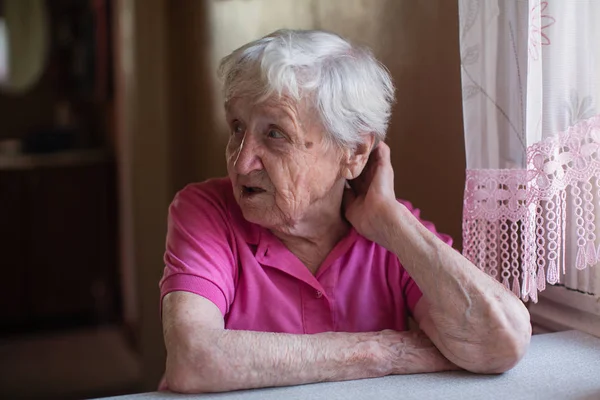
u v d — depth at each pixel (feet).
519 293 4.11
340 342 3.69
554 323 4.75
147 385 11.37
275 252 4.28
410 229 4.06
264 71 3.78
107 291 15.01
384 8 6.16
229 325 4.20
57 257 14.65
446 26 5.51
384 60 6.20
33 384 11.48
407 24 5.91
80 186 14.62
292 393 3.49
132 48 11.00
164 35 10.96
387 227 4.12
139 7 10.80
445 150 5.65
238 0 8.71
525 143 4.00
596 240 4.04
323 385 3.60
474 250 4.24
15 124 16.51
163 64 11.02
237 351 3.50
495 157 4.19
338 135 3.97
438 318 3.80
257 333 3.62
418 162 5.94
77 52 15.93
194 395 3.51
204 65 9.68
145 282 11.31
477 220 4.23
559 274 4.08
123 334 13.93
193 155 10.43
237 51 4.00
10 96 16.37
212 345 3.51
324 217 4.28
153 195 11.27
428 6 5.67
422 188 5.94
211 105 9.46
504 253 4.15
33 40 16.07
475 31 4.21
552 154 3.78
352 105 3.95
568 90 3.78
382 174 4.30
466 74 4.25
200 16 9.71
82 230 14.76
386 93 4.26
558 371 3.80
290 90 3.78
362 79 4.00
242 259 4.24
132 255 12.89
